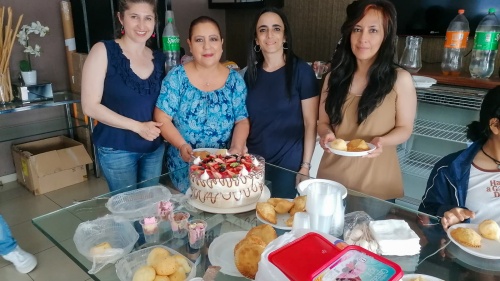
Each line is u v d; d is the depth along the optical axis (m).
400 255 1.01
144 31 1.69
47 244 2.32
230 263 1.00
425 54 2.54
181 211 1.24
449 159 1.40
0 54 2.68
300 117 1.83
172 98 1.74
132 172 1.89
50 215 1.25
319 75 2.47
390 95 1.53
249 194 1.26
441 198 1.38
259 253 0.91
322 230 1.04
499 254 1.01
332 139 1.55
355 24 1.47
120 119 1.71
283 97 1.78
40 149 3.26
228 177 1.23
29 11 2.97
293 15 3.16
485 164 1.30
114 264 1.02
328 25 2.95
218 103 1.74
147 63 1.81
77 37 3.11
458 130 2.12
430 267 0.99
